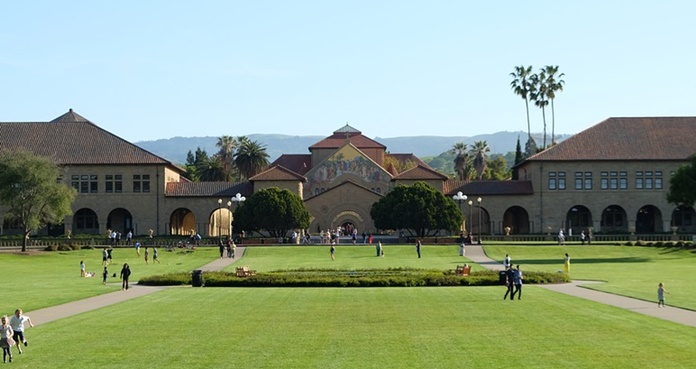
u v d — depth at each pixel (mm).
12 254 91188
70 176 127250
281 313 39750
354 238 110500
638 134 133125
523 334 32625
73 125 133500
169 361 27516
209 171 176750
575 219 132375
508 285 46250
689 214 131000
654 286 54219
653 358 27406
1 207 124250
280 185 130625
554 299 45750
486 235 119750
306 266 77250
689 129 133875
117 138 131500
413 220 113875
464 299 46156
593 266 76375
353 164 145875
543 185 130000
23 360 27844
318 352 29016
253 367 26469
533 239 113438
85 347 30156
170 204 128125
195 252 96938
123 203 127562
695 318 37000
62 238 113062
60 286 57906
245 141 172500
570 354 28266
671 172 129125
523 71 165875
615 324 35094
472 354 28469
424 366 26484
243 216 115000
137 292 52312
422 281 56156
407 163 178000
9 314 39906
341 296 48344
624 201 129375
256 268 75000
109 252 85625
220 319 37562
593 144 131750
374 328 34531
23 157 101688
